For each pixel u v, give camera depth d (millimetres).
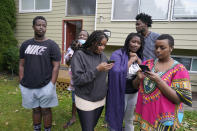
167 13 4734
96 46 1528
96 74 1439
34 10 6891
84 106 1564
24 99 1959
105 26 5371
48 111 2074
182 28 4629
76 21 6703
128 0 5055
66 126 2592
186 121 2951
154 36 2252
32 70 1867
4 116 2916
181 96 1237
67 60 2498
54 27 6691
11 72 6492
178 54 5078
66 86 4469
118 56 1739
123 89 1615
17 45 7035
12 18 6793
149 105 1420
